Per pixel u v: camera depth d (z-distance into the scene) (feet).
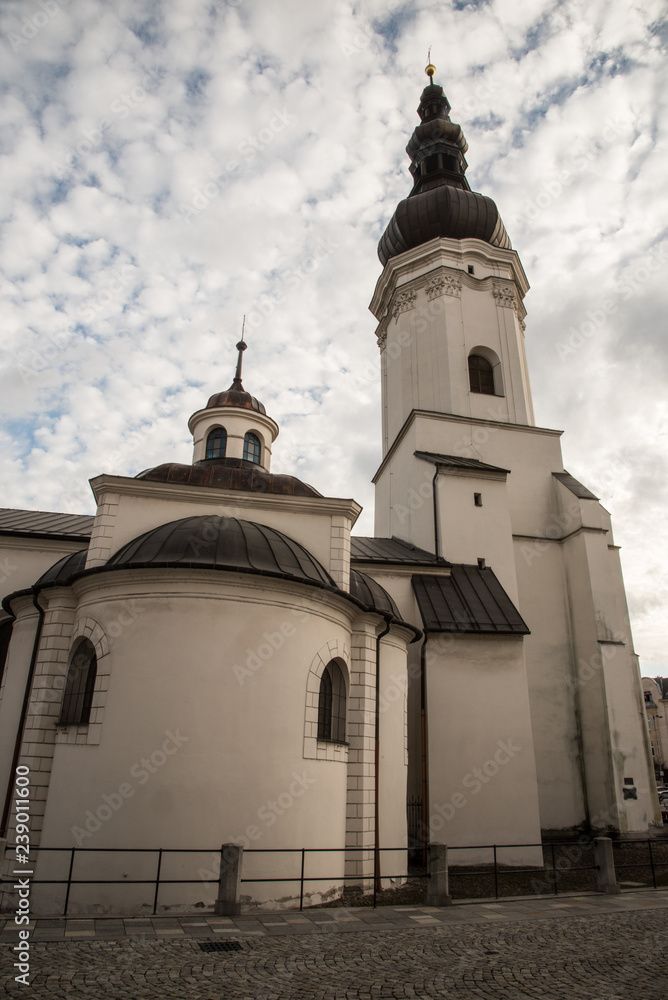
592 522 92.53
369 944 36.29
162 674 47.83
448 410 100.07
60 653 52.75
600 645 85.40
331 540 63.21
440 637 74.08
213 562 49.78
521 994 28.55
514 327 107.55
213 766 46.26
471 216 112.98
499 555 89.15
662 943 37.17
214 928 38.78
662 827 82.74
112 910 42.75
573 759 84.48
